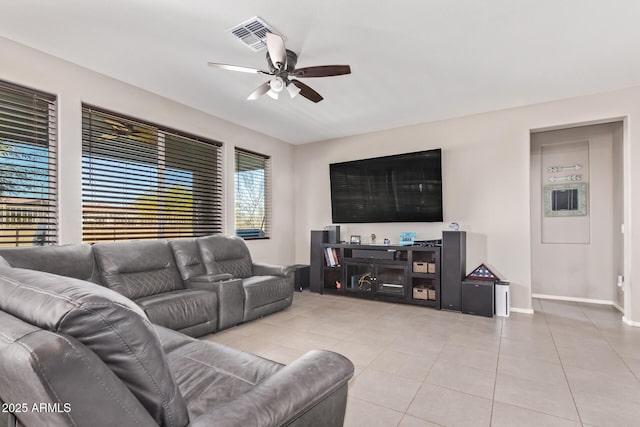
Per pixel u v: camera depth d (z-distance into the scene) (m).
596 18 2.30
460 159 4.38
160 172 3.71
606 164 4.33
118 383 0.77
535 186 4.77
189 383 1.36
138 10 2.22
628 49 2.71
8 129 2.62
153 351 0.86
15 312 0.89
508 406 1.90
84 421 0.70
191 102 3.88
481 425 1.73
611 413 1.83
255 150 5.02
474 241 4.25
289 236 5.71
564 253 4.60
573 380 2.20
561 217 4.62
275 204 5.42
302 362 1.19
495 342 2.91
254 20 2.33
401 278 4.48
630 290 3.45
